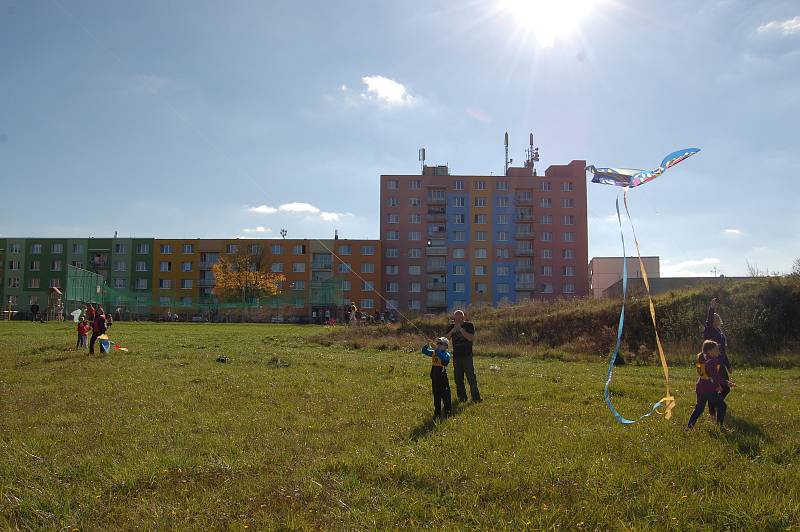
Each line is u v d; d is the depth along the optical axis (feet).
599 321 93.35
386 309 320.50
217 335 113.39
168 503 20.16
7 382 48.21
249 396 41.70
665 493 20.22
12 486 21.52
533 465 23.47
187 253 331.57
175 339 100.53
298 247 323.57
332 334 110.01
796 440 26.86
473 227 325.21
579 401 40.11
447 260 323.98
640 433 28.99
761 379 58.08
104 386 45.62
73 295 185.47
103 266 332.60
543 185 326.85
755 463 23.79
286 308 271.69
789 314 80.53
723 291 87.51
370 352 85.40
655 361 74.23
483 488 20.99
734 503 18.99
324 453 26.05
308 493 20.90
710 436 28.66
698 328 82.89
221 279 301.43
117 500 20.54
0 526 18.49
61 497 20.72
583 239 324.19
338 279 277.64
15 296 333.01
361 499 20.30
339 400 40.16
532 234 323.37
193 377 51.24
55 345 80.94
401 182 327.67
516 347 88.89
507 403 39.40
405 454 25.26
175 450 26.17
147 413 34.88
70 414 34.65
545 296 321.32
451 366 63.67
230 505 19.94
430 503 19.89
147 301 264.93
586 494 20.35
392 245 325.62
